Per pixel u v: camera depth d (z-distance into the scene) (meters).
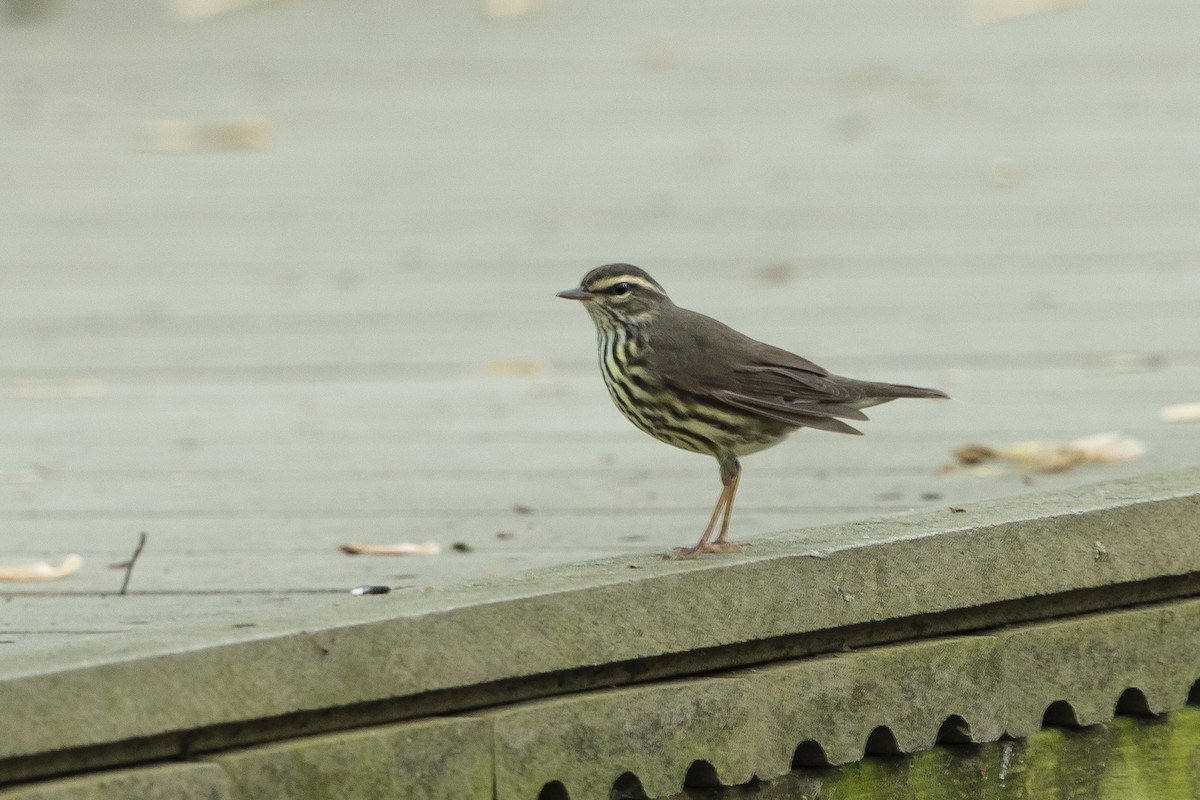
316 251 18.36
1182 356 13.44
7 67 27.67
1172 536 7.82
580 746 6.69
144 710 5.80
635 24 30.28
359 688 6.21
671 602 6.86
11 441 11.91
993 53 27.31
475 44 29.06
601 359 8.70
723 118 24.16
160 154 22.97
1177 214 18.50
